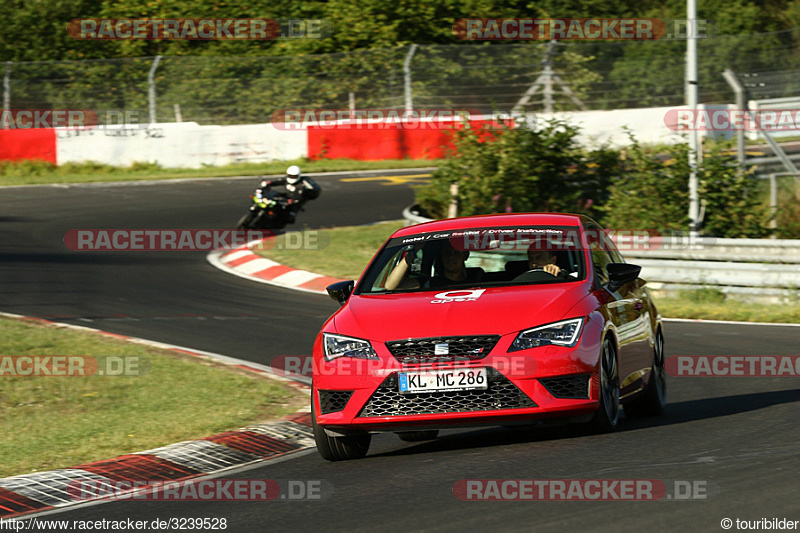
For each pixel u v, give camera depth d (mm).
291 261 65438
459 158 73250
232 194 90812
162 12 137000
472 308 24547
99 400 33906
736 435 24812
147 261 66688
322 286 59812
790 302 53188
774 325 47312
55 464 26312
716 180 65500
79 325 47719
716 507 18062
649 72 117375
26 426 30688
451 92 114125
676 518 17516
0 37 135750
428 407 23672
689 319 49906
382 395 23938
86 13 140000
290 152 108875
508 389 23375
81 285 58562
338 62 115750
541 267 26969
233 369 38719
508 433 27906
